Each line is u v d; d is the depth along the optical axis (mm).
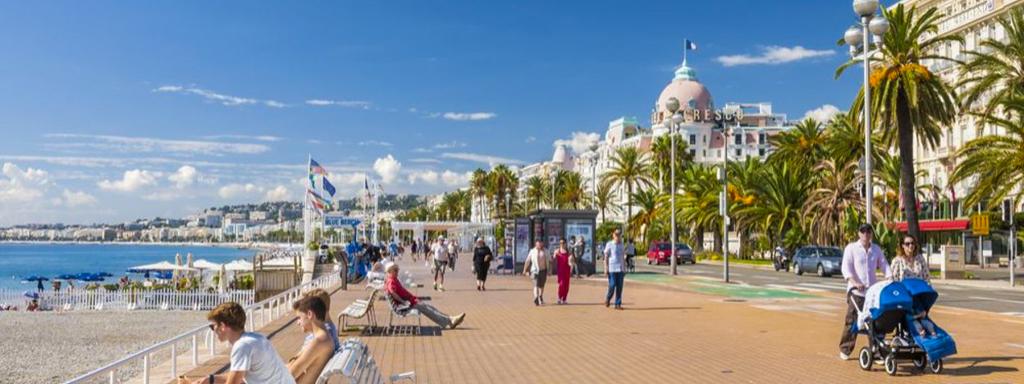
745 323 18109
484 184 159500
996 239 61812
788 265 51250
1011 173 36406
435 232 108625
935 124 41719
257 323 18812
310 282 25609
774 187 65812
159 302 40125
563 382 10891
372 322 18359
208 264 66750
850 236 53969
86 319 34094
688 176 87250
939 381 10648
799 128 68938
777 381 10820
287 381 6820
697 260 74000
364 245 47344
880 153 59750
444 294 28219
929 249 67312
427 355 13398
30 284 84125
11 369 20031
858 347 14039
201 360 13641
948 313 19766
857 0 22375
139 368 19094
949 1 65938
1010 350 13273
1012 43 37625
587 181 163125
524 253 42094
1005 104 35875
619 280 22172
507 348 14227
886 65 39375
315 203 51625
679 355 13227
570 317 19734
